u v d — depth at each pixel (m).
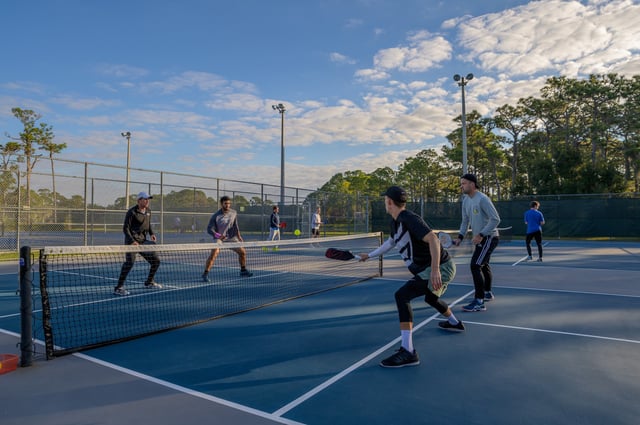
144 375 3.24
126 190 15.18
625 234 22.53
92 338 4.21
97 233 16.55
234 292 6.85
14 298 6.35
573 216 23.47
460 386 3.02
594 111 37.44
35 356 3.68
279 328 4.64
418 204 26.42
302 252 14.82
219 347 3.96
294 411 2.62
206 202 19.48
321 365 3.47
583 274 9.11
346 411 2.62
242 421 2.49
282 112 29.34
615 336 4.29
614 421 2.49
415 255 3.66
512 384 3.05
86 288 7.18
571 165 31.89
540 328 4.61
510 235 22.44
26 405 2.71
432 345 3.99
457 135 46.03
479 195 5.52
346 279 8.37
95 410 2.64
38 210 13.95
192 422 2.48
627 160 38.44
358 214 27.39
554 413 2.59
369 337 4.27
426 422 2.48
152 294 6.68
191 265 10.70
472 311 5.45
